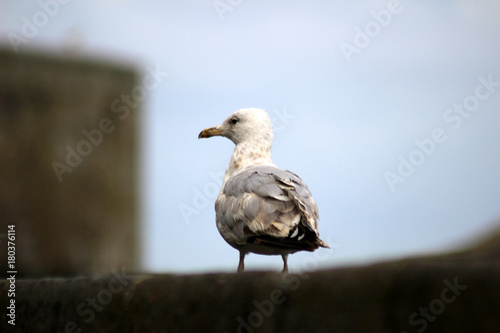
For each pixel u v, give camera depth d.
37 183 21.89
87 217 22.64
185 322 6.06
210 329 5.86
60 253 22.09
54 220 22.08
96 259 22.73
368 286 4.80
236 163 11.79
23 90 21.72
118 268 23.17
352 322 4.88
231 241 9.83
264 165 11.03
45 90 22.03
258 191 9.56
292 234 9.08
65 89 22.36
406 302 4.59
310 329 5.14
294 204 9.34
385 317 4.70
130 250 23.70
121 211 23.39
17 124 21.62
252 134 11.90
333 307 4.99
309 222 9.10
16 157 21.55
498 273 4.20
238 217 9.56
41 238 21.80
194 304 5.99
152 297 6.36
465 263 4.46
